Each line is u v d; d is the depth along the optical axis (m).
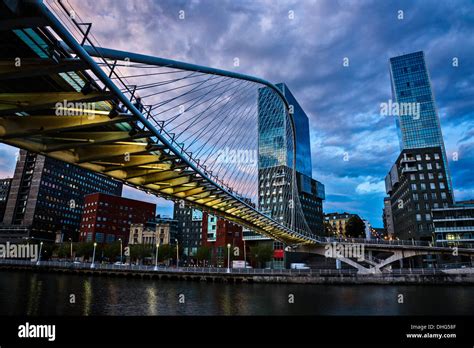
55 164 166.88
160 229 138.62
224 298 44.69
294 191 95.94
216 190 32.66
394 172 128.88
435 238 96.69
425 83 162.50
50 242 158.00
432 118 157.75
